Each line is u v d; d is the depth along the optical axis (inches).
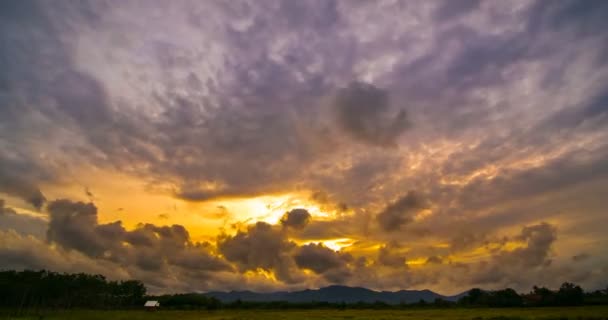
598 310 4384.8
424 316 3843.5
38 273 7081.7
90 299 6988.2
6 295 6117.1
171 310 6314.0
